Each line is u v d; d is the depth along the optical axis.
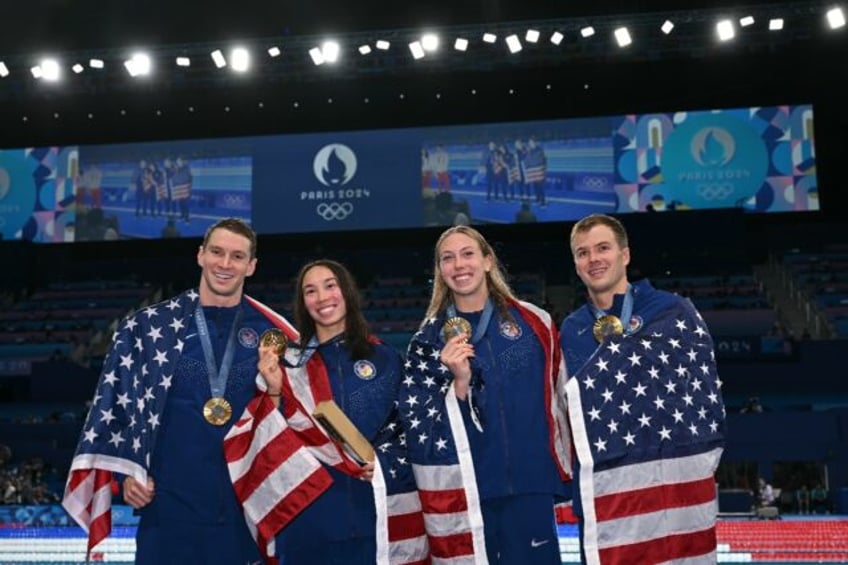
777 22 20.98
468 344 4.33
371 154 29.80
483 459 4.28
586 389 4.27
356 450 4.30
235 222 4.78
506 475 4.23
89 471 4.32
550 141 29.06
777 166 28.09
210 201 30.11
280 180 29.98
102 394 4.39
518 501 4.23
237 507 4.48
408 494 4.47
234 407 4.58
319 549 4.41
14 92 25.83
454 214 29.09
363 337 4.70
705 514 4.18
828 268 30.25
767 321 26.17
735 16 21.52
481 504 4.27
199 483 4.43
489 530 4.26
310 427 4.52
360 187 29.62
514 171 29.02
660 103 30.33
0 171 31.09
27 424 21.97
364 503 4.45
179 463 4.44
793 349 23.53
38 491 18.88
